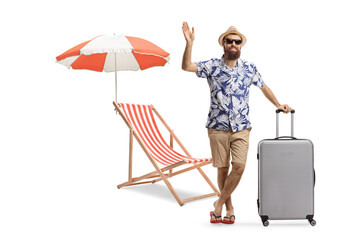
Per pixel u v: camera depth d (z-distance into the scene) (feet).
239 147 13.98
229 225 14.15
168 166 18.19
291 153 13.97
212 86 14.14
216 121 14.10
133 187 20.57
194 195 18.83
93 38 18.94
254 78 14.53
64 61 19.53
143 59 21.27
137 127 20.36
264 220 14.02
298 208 13.99
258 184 14.11
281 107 14.61
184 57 13.69
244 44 14.70
